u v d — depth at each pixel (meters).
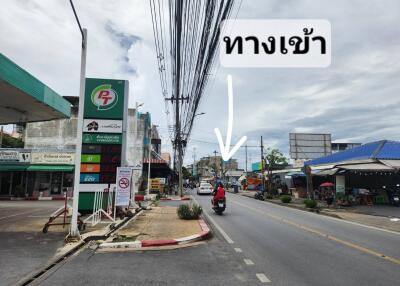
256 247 9.72
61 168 33.88
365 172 28.17
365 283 6.34
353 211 20.72
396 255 8.77
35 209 20.55
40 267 7.32
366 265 7.68
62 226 12.68
